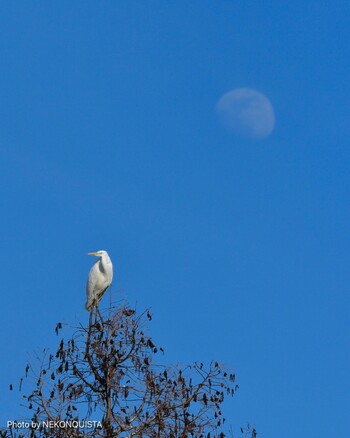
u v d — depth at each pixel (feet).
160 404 58.70
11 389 57.36
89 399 59.36
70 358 59.93
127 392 59.11
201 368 60.03
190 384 59.52
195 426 57.52
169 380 59.67
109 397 58.95
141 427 58.03
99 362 60.23
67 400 58.34
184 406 58.44
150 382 59.21
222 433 57.57
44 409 57.47
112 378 59.67
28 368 58.18
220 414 58.44
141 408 58.80
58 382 59.00
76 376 59.93
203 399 58.54
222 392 59.26
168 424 57.77
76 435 57.41
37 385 58.18
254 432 57.67
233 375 59.88
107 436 56.80
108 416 58.34
